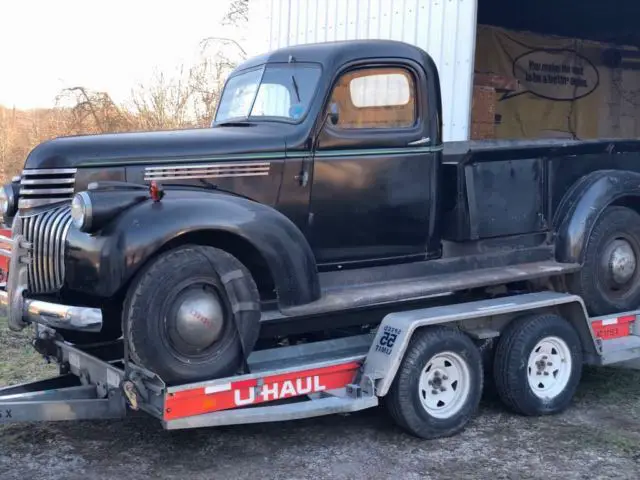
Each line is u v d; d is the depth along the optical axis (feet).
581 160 18.52
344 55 15.39
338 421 16.07
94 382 13.97
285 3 28.78
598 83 38.14
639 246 18.70
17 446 14.43
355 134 15.42
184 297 12.76
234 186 14.52
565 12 32.94
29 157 14.06
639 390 18.49
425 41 22.33
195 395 12.69
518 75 35.42
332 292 15.10
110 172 13.84
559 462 14.07
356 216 15.58
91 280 12.61
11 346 20.79
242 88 17.17
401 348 14.39
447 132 21.66
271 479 13.12
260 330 15.10
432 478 13.29
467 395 15.38
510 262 17.58
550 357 16.74
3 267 15.34
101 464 13.62
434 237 16.61
